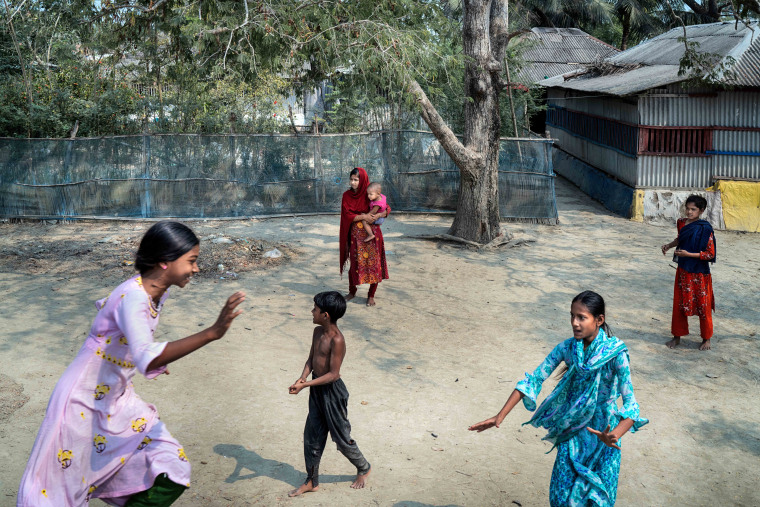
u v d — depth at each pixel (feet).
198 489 13.74
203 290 28.17
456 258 35.17
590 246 38.63
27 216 41.86
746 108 44.57
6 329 23.02
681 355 22.63
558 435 11.59
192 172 42.70
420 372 20.53
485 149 37.11
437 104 47.03
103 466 9.13
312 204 45.09
